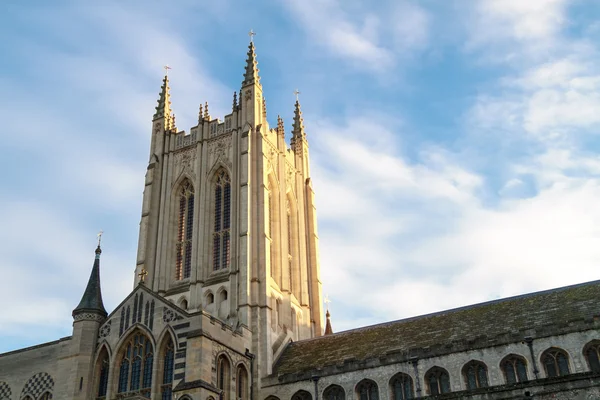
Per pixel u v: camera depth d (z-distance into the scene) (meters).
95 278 78.06
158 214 97.94
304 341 85.69
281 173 102.25
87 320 73.56
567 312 65.19
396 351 68.94
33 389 74.50
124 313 73.50
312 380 71.56
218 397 65.56
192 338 66.75
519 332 62.97
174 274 92.50
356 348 76.06
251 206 90.06
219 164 96.88
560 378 53.28
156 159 102.62
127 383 69.56
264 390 74.50
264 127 100.56
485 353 63.56
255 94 100.25
